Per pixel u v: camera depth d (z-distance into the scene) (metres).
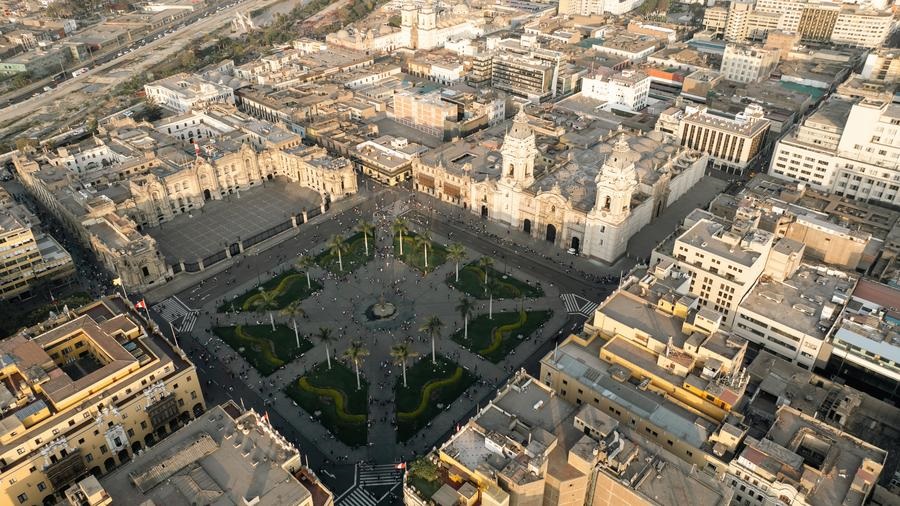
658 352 151.75
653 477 126.69
